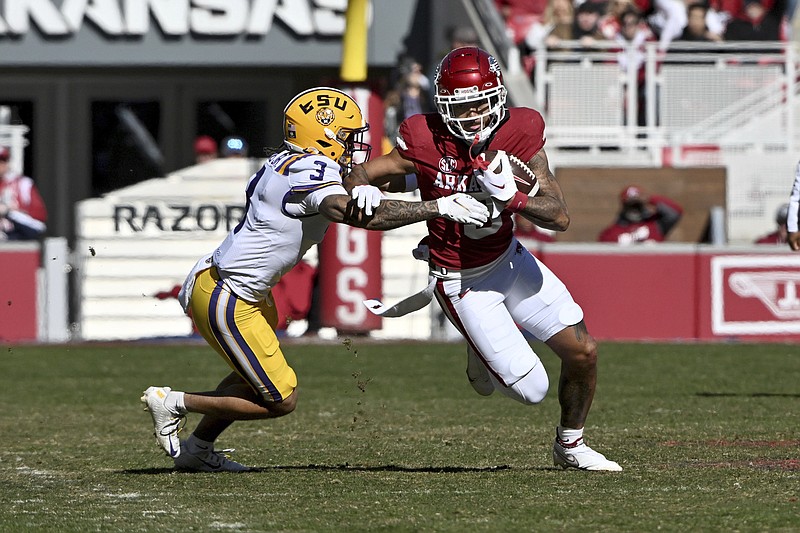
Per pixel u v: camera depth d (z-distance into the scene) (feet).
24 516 49.44
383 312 58.08
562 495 52.44
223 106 186.39
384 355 124.26
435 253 57.21
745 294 141.90
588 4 169.58
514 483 55.72
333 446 70.85
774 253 141.59
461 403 91.04
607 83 164.76
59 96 184.75
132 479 58.80
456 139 55.98
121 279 149.18
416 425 79.82
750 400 90.99
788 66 166.71
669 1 171.32
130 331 149.07
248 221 56.80
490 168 53.11
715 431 74.95
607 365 114.93
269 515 48.83
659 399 91.81
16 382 105.19
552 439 73.26
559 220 54.44
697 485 54.80
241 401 58.70
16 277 141.49
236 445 71.51
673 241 158.10
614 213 159.94
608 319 141.90
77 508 51.08
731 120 166.91
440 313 144.56
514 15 175.11
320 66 171.42
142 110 186.09
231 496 53.36
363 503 51.06
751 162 166.71
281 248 56.39
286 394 58.29
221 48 170.19
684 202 159.84
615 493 52.85
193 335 149.18
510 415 84.58
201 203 150.51
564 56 164.66
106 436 76.02
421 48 170.81
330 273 140.56
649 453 65.92
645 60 165.99
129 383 104.27
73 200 186.09
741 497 51.70
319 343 135.23
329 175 54.85
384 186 58.59
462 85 54.13
